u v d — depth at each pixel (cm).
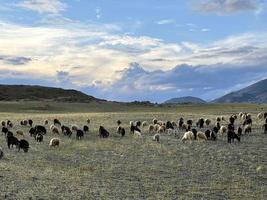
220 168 4106
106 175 3697
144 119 8162
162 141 5503
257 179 3791
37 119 8281
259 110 10688
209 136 5541
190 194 3222
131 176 3716
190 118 8244
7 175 3219
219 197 3198
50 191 2859
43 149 4916
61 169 3775
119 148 5028
